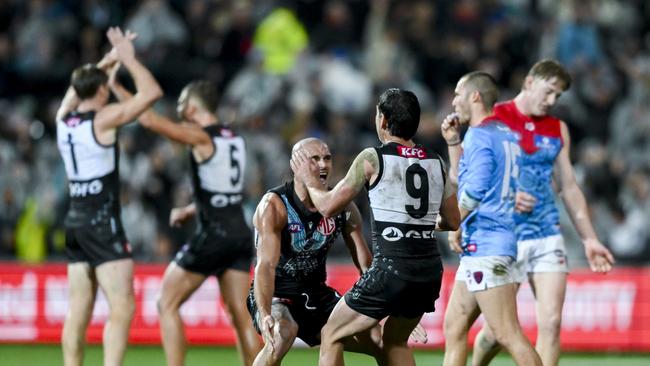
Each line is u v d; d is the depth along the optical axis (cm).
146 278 4350
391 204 2397
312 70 6103
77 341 3159
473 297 2784
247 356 3186
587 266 4806
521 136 2852
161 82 6134
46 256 5312
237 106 5956
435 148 5494
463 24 6244
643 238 5206
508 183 2686
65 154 3125
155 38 6225
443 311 4269
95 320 4319
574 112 5953
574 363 3941
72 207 3138
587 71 6097
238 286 3203
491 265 2644
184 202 5038
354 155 5394
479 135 2684
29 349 4228
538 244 2897
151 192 5184
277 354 2481
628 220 5247
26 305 4391
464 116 2798
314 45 6294
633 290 4222
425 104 5941
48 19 6384
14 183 5412
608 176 5347
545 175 2895
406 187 2395
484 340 2881
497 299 2641
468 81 2794
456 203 2488
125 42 3105
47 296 4388
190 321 4347
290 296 2562
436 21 6397
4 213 5366
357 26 6525
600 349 4216
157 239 4972
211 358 4019
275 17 6309
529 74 2855
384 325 2541
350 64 6188
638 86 6134
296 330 2525
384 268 2392
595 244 2898
